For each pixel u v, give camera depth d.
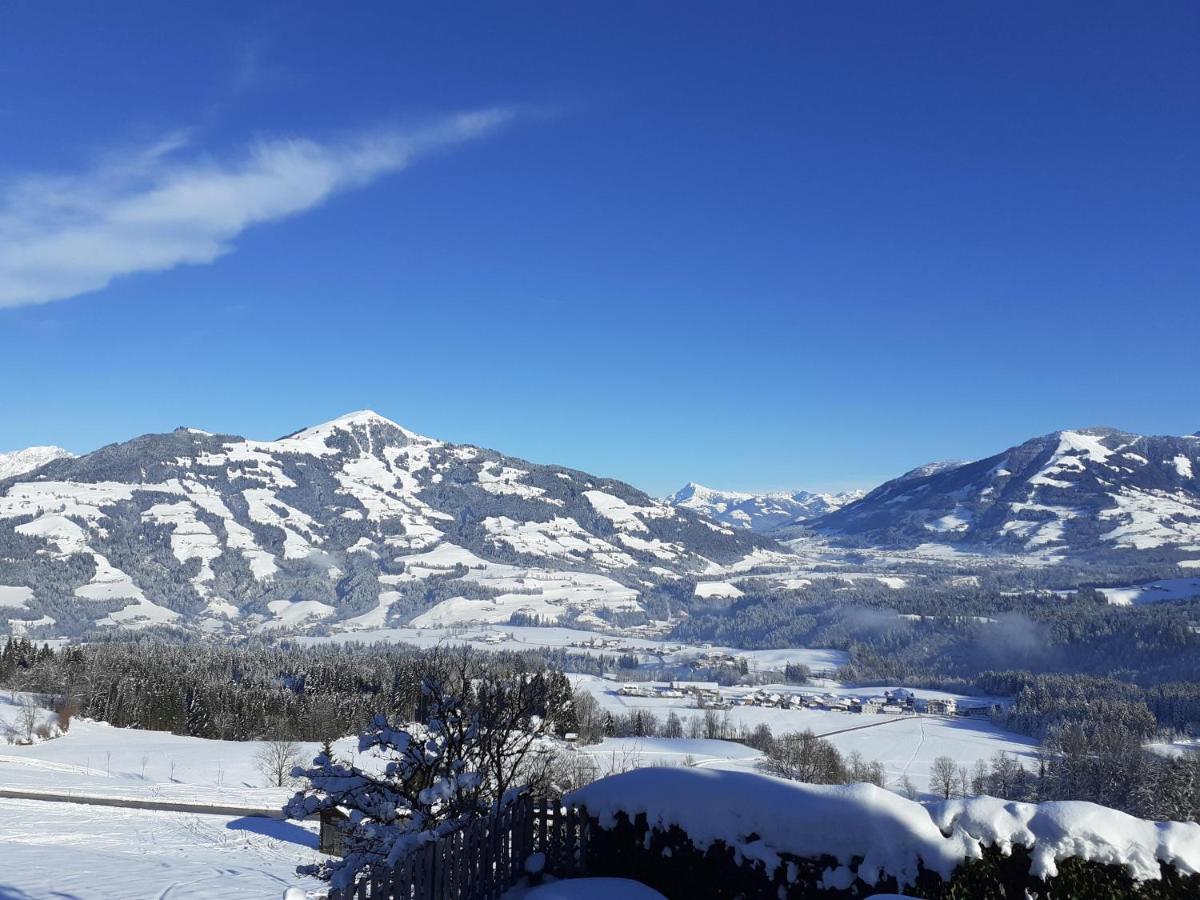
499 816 11.02
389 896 9.00
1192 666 184.00
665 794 10.61
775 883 9.63
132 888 14.62
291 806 11.94
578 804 11.44
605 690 186.62
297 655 146.62
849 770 92.94
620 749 88.88
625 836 10.87
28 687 112.56
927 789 93.12
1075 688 155.00
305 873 11.60
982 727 144.88
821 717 154.12
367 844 11.02
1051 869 8.62
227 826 35.84
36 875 15.44
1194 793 53.16
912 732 137.25
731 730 127.69
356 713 96.81
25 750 83.06
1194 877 8.35
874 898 8.69
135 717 105.06
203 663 126.62
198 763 75.62
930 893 8.91
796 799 9.88
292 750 74.38
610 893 9.91
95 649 136.38
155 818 37.00
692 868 10.20
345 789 11.85
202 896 14.26
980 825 9.06
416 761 12.36
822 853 9.41
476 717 12.67
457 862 10.10
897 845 9.16
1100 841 8.64
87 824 31.42
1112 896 8.45
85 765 71.94
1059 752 94.06
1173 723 132.38
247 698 103.19
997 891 8.76
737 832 9.95
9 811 34.44
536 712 13.57
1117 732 92.56
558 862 11.45
